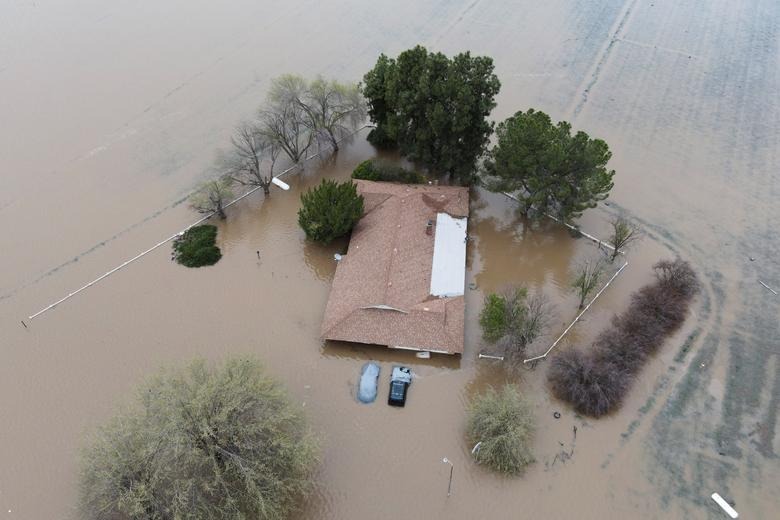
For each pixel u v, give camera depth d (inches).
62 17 4165.8
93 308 2160.4
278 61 3602.4
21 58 3688.5
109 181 2728.8
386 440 1756.9
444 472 1685.5
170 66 3572.8
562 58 3622.0
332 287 2106.3
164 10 4227.4
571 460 1707.7
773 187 2659.9
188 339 2048.5
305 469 1606.8
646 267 2288.4
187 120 3110.2
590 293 2188.7
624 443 1749.5
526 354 1975.9
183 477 1462.8
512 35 3860.7
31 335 2070.6
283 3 4279.0
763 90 3334.2
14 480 1691.7
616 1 4279.0
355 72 3481.8
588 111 3166.8
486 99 2352.4
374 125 3034.0
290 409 1648.6
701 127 3048.7
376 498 1630.2
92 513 1535.4
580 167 2202.3
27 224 2509.8
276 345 2021.4
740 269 2281.0
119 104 3250.5
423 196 2405.3
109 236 2448.3
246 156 2544.3
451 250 2225.6
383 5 4220.0
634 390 1881.2
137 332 2074.3
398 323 1939.0
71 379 1934.1
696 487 1652.3
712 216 2514.8
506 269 2316.7
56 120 3129.9
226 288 2229.3
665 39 3838.6
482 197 2642.7
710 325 2074.3
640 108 3193.9
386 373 1926.7
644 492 1641.2
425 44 3762.3
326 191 2226.9
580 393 1806.1
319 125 2706.7
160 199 2625.5
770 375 1923.0
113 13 4205.2
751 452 1729.8
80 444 1760.6
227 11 4192.9
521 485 1654.8
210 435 1482.5
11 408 1857.8
